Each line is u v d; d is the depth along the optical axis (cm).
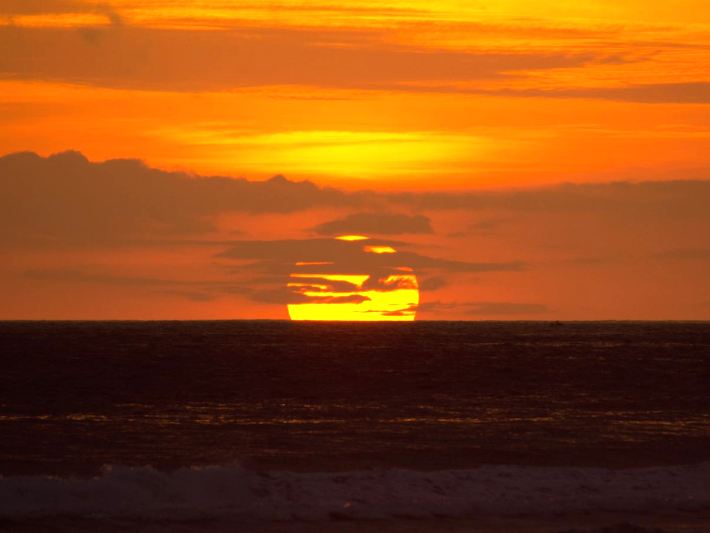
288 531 6775
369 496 7800
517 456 11181
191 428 14088
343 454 11288
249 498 7719
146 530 6725
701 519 7344
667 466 10006
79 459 10788
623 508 7675
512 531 6869
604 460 10906
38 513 7081
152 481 7881
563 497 7969
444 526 7012
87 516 7044
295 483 8100
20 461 10581
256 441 12506
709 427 14462
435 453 11406
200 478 8044
